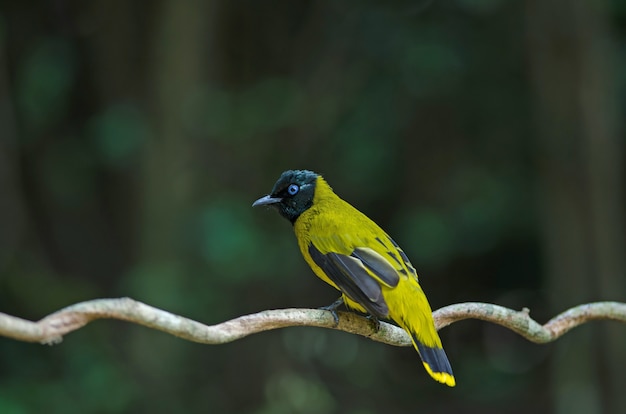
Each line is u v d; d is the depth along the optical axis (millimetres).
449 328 20422
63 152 16391
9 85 15852
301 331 16344
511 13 16406
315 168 16781
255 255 14266
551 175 14844
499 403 18812
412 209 17625
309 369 16422
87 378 13812
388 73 16594
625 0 15430
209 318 14070
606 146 14477
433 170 17609
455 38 16328
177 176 14789
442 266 18828
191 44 15102
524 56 16500
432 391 18719
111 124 14656
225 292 14375
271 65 16781
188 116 14883
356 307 5875
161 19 15188
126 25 15812
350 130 16766
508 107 17266
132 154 15250
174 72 15023
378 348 18141
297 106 15445
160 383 14180
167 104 14953
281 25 16781
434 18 16281
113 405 13773
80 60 16188
